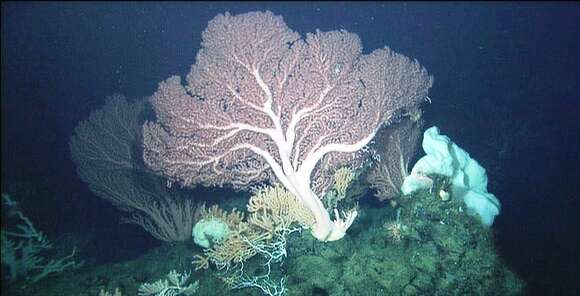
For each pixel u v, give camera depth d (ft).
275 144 18.93
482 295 16.67
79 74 108.88
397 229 19.17
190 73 17.61
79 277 22.34
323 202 20.67
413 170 21.04
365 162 22.43
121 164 27.71
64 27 135.33
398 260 17.98
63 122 72.18
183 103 17.43
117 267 23.29
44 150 59.26
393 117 21.59
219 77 17.40
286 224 18.84
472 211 19.48
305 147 19.25
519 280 17.35
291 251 19.90
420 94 21.84
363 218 24.00
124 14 166.61
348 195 24.02
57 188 47.73
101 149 27.37
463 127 38.34
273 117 17.99
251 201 18.78
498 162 31.86
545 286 20.11
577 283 20.27
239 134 18.24
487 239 17.99
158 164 18.42
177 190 28.84
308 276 18.30
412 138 25.02
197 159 18.15
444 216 18.47
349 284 17.83
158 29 184.14
